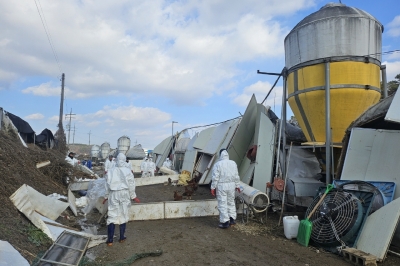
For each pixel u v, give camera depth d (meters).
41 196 7.39
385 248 5.14
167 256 5.66
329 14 8.55
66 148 29.30
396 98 5.70
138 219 8.62
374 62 8.34
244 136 14.16
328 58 8.27
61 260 4.97
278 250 5.98
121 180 6.55
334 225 5.95
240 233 7.27
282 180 9.10
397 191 6.20
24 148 12.52
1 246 4.16
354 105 8.28
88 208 9.83
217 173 7.80
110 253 5.82
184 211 9.02
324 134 8.94
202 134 20.19
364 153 7.13
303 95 8.86
